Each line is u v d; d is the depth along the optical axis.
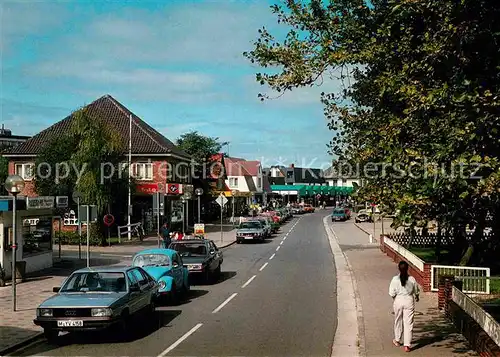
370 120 13.74
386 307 15.72
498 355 8.88
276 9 12.23
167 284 16.31
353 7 12.05
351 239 44.38
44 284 20.73
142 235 40.88
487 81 9.35
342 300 17.36
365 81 13.70
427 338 11.76
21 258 22.98
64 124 52.22
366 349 10.90
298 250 35.88
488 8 9.00
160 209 30.94
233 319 14.34
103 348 11.37
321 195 134.25
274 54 11.46
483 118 8.20
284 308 15.95
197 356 10.57
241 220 50.94
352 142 14.74
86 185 37.25
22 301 17.06
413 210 8.75
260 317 14.59
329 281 21.84
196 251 21.73
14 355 10.89
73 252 33.41
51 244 26.12
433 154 8.84
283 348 11.19
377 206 10.91
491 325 10.05
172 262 17.53
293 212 92.44
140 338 12.25
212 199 63.47
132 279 13.30
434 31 9.91
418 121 9.64
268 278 22.89
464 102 8.43
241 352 10.86
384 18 11.30
